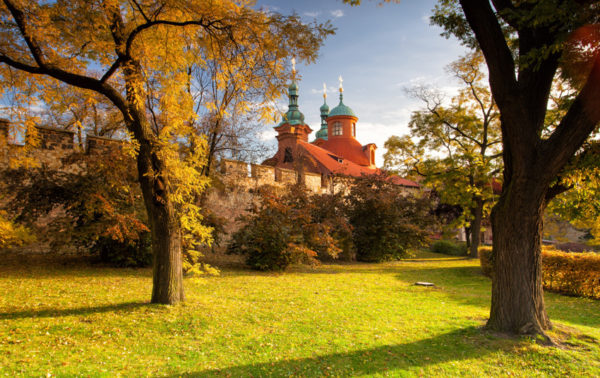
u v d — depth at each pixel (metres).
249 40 7.63
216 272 8.98
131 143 6.64
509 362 5.17
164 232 7.48
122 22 7.34
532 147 6.16
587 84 5.62
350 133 52.25
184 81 8.45
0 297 7.39
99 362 4.67
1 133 12.12
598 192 9.82
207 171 15.40
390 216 21.22
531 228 6.32
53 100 7.76
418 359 5.23
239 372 4.64
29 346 4.96
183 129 8.30
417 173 26.58
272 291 9.84
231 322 6.67
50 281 9.34
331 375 4.67
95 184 11.64
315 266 16.33
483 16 6.12
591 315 8.31
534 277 6.34
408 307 8.48
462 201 24.02
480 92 22.75
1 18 7.01
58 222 11.38
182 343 5.55
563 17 5.01
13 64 6.32
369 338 6.05
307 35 7.14
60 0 6.75
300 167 27.33
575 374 4.80
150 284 9.81
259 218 15.27
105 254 13.12
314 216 19.30
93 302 7.39
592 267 10.94
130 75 7.04
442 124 24.25
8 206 11.66
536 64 5.66
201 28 7.79
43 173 11.73
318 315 7.42
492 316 6.60
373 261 21.00
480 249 16.50
